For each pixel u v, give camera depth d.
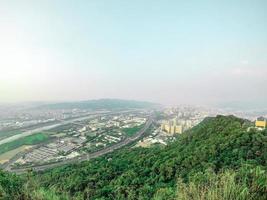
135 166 49.69
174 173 38.56
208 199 12.17
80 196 36.47
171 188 27.08
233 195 11.93
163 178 37.81
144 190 34.53
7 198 16.69
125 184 39.84
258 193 12.09
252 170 13.93
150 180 39.19
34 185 19.05
